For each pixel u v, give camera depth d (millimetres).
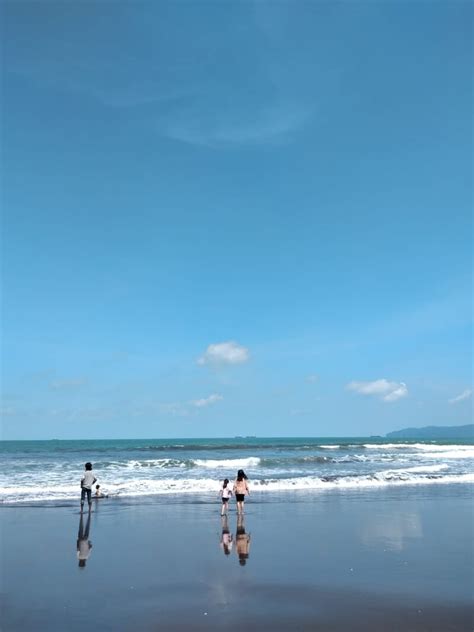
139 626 6641
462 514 15078
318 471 29375
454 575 8844
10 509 16156
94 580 8773
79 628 6590
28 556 10492
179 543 11586
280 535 12336
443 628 6469
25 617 7004
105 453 47875
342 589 8102
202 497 18875
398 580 8555
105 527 13391
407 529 12938
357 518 14469
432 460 39250
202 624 6684
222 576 8938
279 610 7180
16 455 44469
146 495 19344
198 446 59906
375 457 41719
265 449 54688
